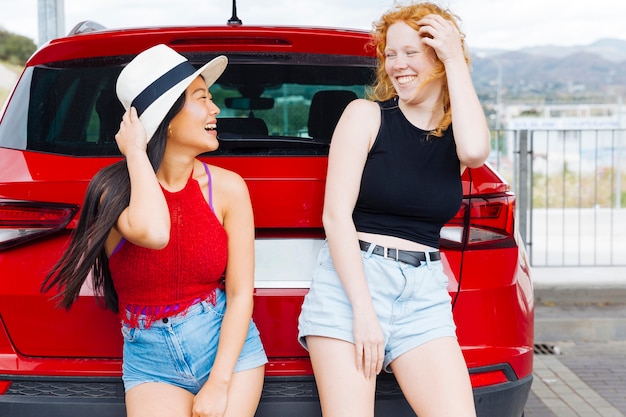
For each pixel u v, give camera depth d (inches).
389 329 91.5
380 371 96.5
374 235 92.7
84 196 95.7
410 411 101.4
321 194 100.0
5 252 101.7
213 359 94.7
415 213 92.7
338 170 91.1
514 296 107.7
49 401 100.7
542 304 256.1
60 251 100.6
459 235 105.0
